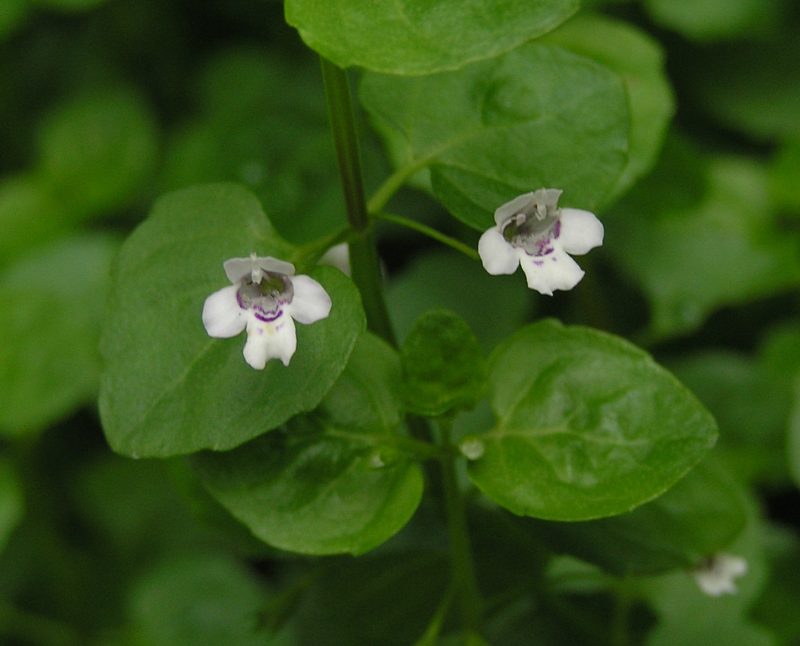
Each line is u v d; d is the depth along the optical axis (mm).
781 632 204
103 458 232
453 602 185
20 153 272
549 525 170
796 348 215
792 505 220
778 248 218
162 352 159
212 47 274
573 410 164
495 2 152
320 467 165
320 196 221
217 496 164
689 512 172
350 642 189
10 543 225
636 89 199
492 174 167
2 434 224
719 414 214
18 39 273
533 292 214
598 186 166
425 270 214
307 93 234
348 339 155
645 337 219
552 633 199
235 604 207
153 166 254
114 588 224
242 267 153
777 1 225
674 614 191
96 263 229
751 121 234
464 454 164
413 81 170
